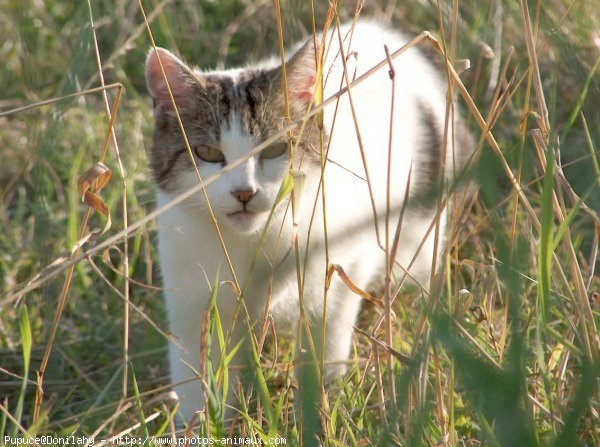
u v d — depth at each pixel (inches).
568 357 190.9
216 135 211.5
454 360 163.5
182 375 222.8
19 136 344.8
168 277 221.5
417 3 355.6
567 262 223.1
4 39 384.5
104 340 261.7
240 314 221.0
